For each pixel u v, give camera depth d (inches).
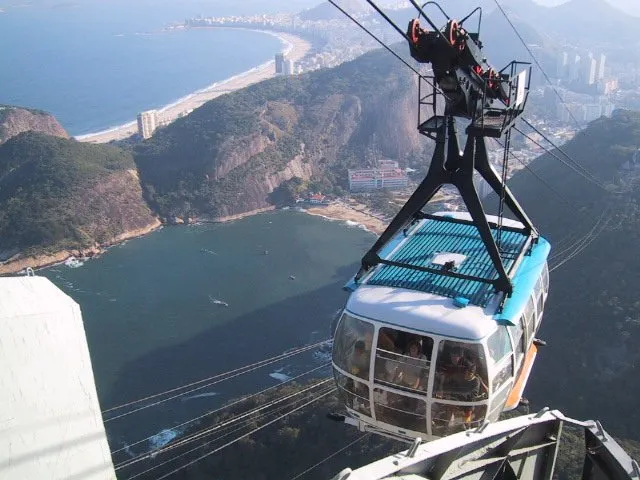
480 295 408.5
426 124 458.0
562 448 1342.3
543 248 497.7
